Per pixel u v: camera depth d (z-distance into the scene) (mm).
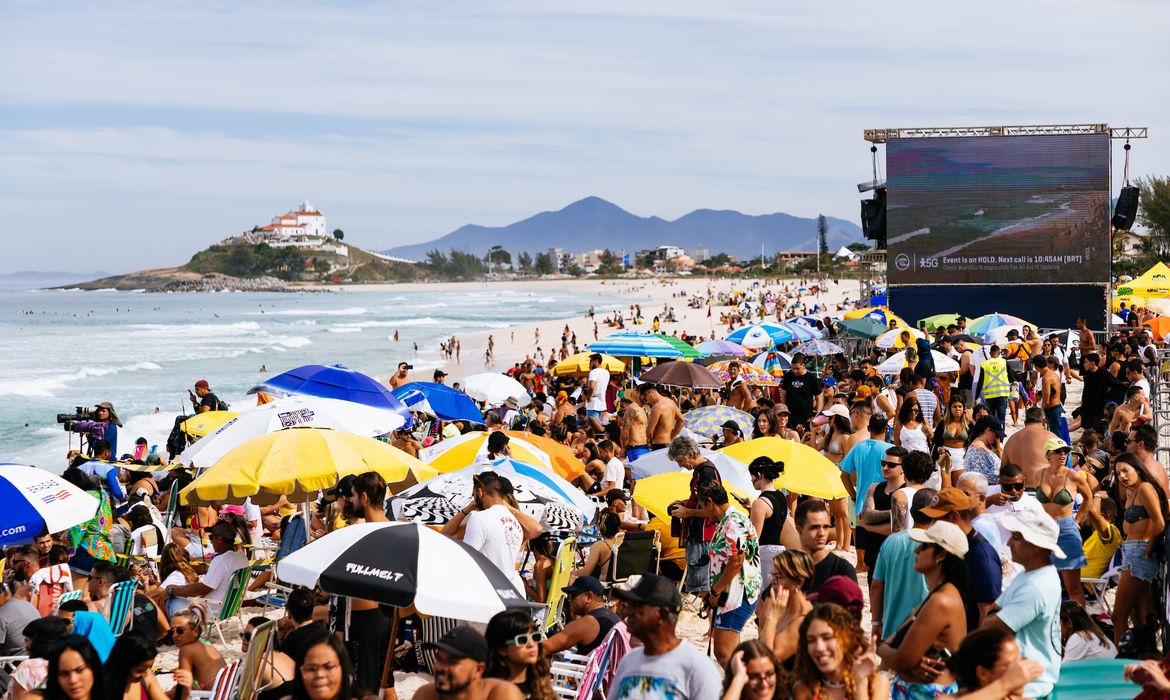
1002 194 43000
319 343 106750
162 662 11750
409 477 13695
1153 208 90500
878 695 6375
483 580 8438
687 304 192375
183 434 22359
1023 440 13461
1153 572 9711
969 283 43531
